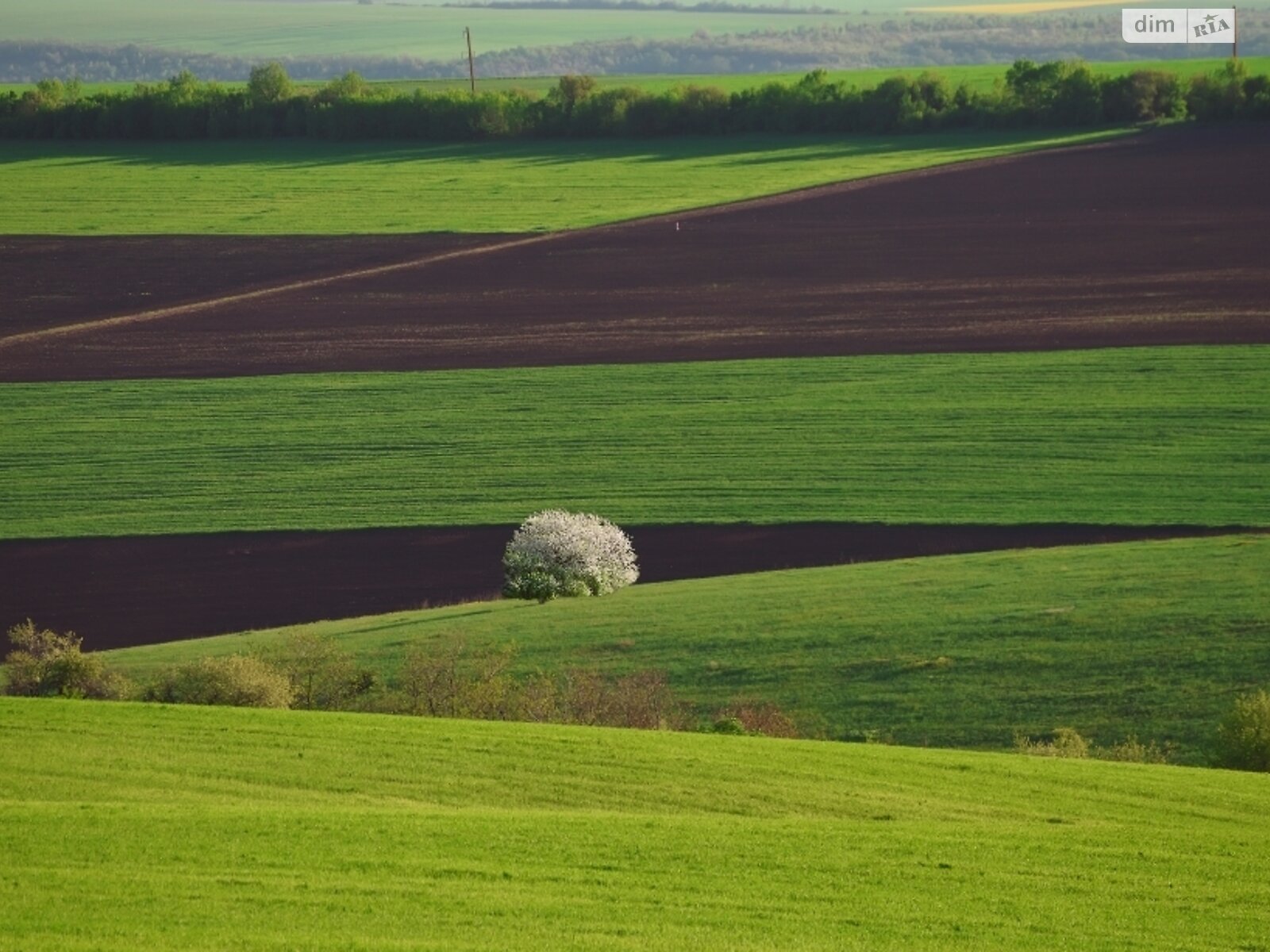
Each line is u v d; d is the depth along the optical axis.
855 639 160.25
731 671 153.75
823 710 145.12
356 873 77.81
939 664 153.00
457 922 71.88
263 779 97.62
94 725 108.88
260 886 75.25
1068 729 137.38
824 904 77.06
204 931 68.81
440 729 110.81
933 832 90.06
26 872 75.62
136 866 77.38
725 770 103.25
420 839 83.81
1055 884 81.56
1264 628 157.00
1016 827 92.12
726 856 83.62
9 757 100.38
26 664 142.00
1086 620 161.50
